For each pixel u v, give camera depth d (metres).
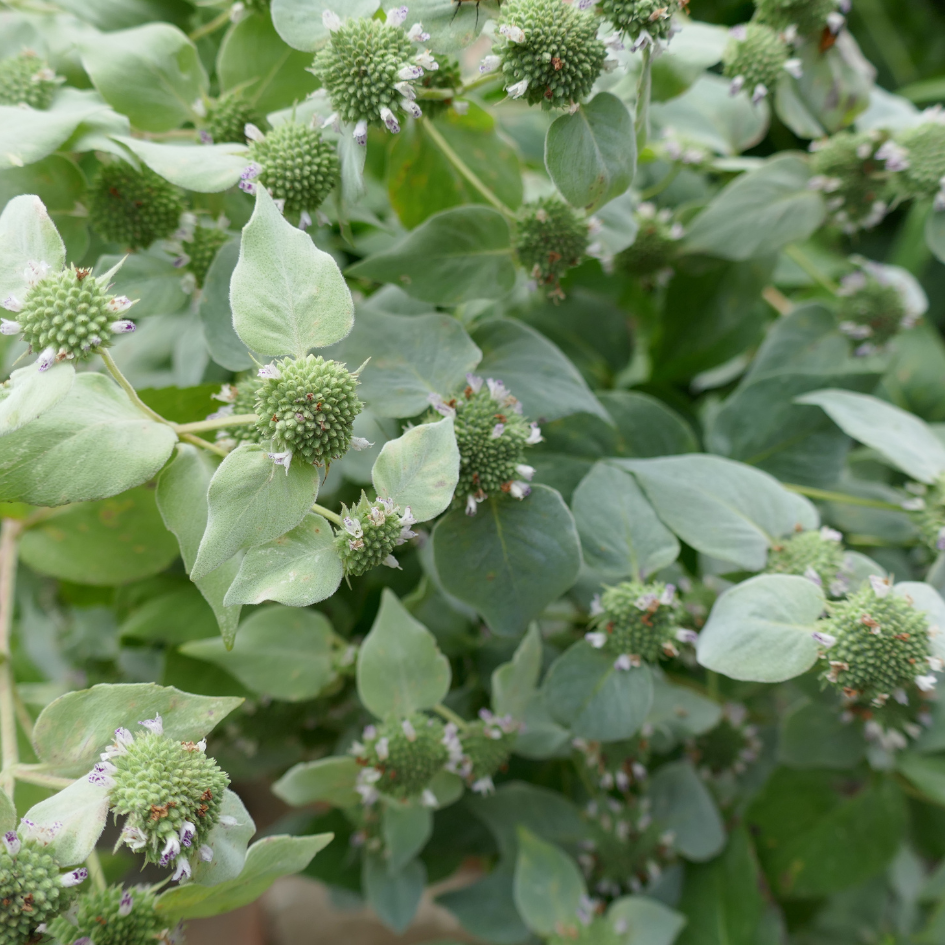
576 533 0.33
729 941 0.38
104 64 0.34
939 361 0.43
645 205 0.40
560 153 0.32
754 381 0.38
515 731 0.36
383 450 0.30
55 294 0.30
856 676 0.32
